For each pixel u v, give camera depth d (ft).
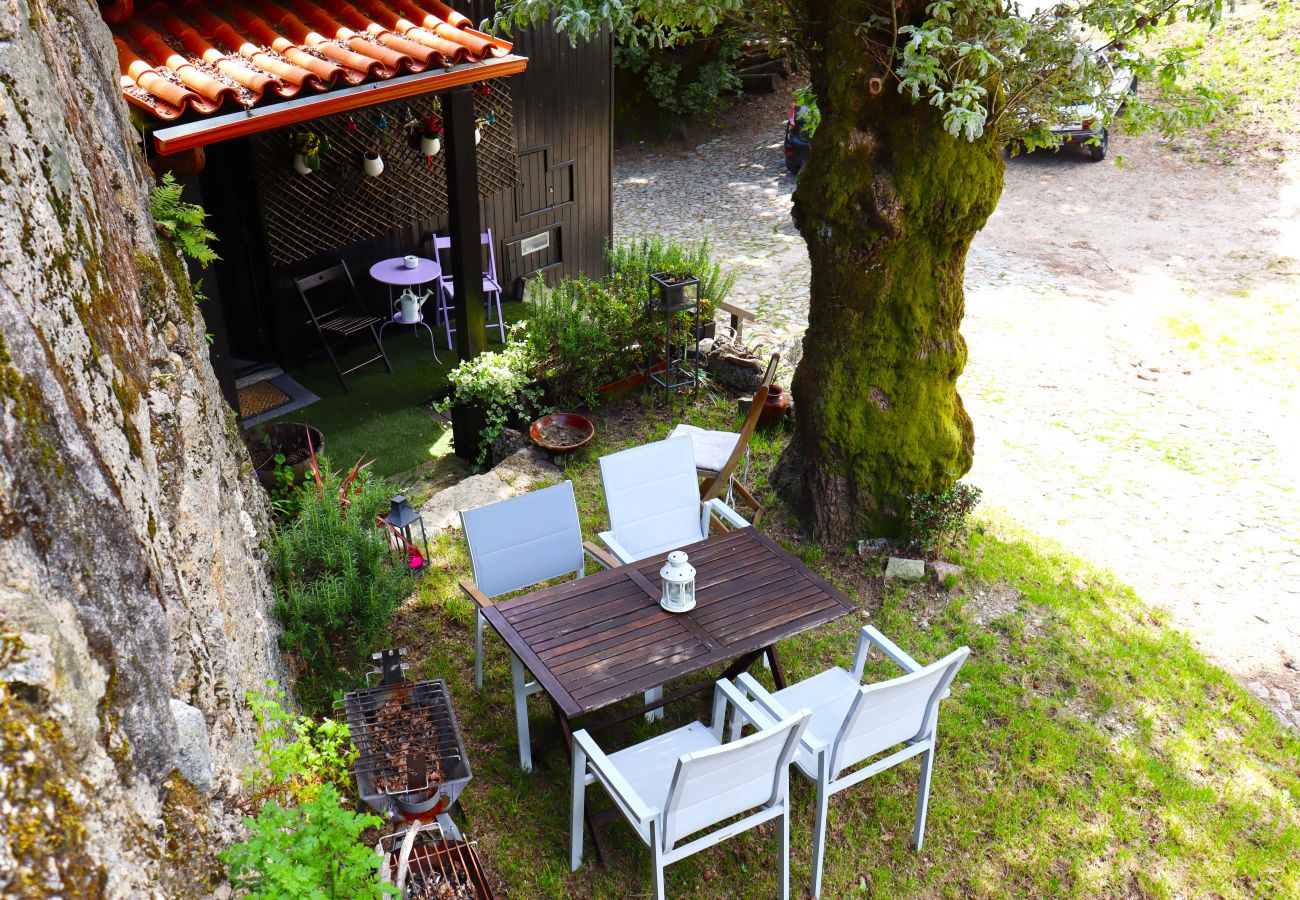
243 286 25.82
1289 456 22.71
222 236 25.17
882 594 17.80
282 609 13.67
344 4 20.67
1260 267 33.01
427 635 16.58
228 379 18.69
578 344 22.70
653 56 44.83
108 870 5.19
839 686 13.64
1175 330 28.76
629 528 16.84
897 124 16.37
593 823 12.64
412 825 11.19
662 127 46.83
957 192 16.35
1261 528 20.21
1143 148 43.96
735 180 42.22
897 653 13.03
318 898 7.43
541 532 15.62
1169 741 14.97
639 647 12.83
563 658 12.60
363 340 28.22
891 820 13.55
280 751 9.57
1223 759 14.73
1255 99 45.55
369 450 23.16
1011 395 25.30
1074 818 13.66
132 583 6.59
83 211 8.02
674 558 13.38
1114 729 15.15
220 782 8.70
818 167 17.03
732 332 26.04
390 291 28.17
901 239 16.81
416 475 22.21
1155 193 39.81
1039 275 32.55
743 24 18.03
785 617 13.46
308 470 18.69
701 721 15.10
